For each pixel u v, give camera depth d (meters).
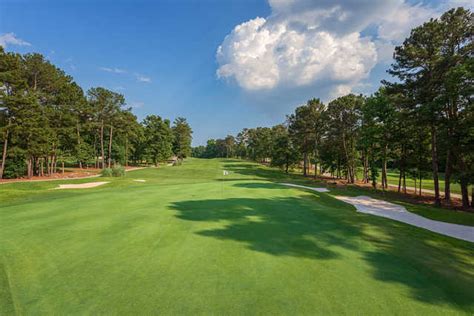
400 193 25.08
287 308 3.40
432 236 7.59
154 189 15.46
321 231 7.10
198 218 8.07
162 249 5.38
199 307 3.37
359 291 3.91
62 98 31.25
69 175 31.78
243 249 5.50
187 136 75.81
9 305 3.39
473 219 11.36
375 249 5.88
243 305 3.44
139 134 55.38
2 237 5.98
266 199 12.21
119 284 3.94
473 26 16.53
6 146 24.86
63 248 5.35
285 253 5.38
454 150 16.70
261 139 72.44
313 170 58.44
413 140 23.25
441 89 17.34
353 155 35.28
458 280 4.48
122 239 5.95
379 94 24.78
